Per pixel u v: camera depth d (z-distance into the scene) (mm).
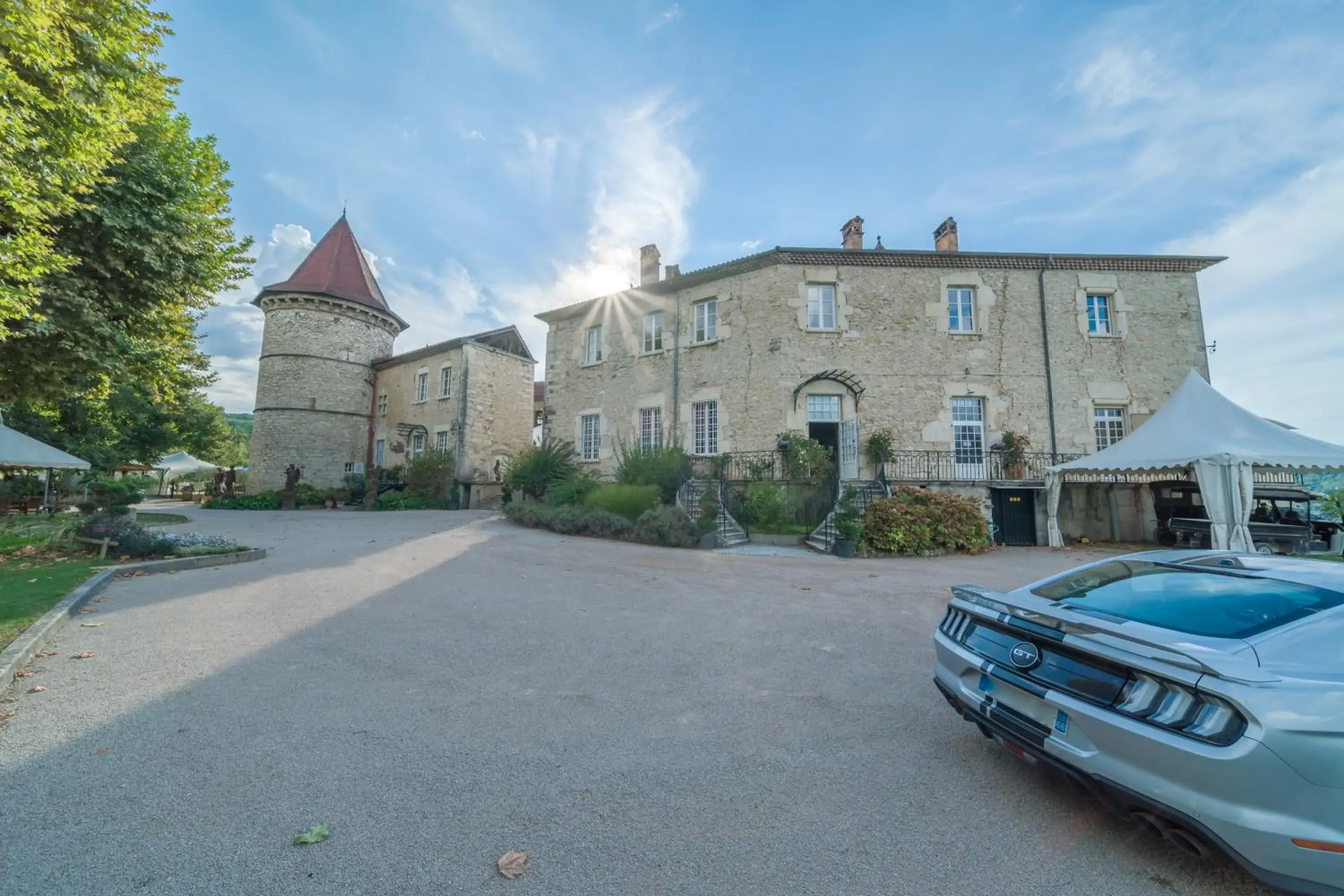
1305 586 2621
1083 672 2465
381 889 2088
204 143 10820
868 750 3275
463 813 2592
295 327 27594
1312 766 1886
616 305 19766
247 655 4793
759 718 3711
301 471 26656
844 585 8273
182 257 10492
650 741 3359
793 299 16469
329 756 3107
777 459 15758
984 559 11352
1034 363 16484
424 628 5727
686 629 5812
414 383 28172
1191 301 17062
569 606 6742
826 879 2188
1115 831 2512
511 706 3840
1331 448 10484
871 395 16156
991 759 3176
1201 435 11555
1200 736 2041
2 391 9852
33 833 2367
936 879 2197
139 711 3637
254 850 2295
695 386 17562
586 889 2113
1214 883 2186
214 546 9516
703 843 2400
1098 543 14945
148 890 2057
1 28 5961
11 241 6465
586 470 19812
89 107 7344
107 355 9805
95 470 22250
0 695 3787
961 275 16781
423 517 19188
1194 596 2803
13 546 9156
